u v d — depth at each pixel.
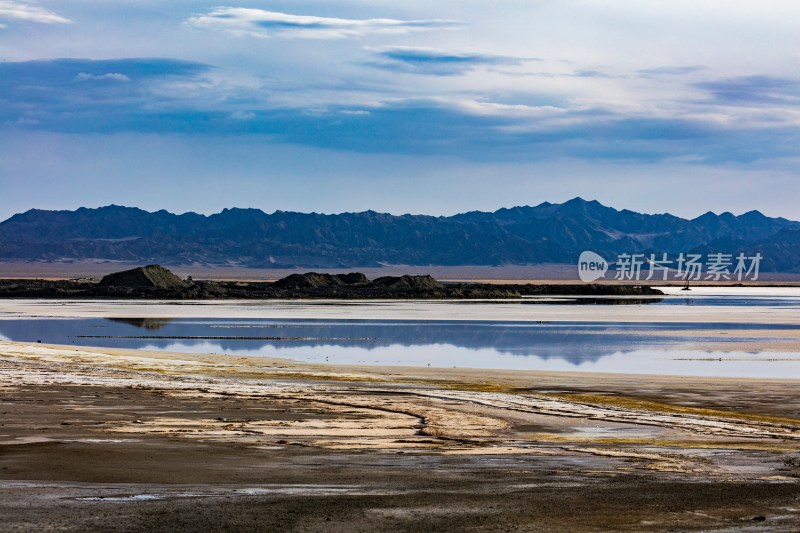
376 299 173.38
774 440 24.72
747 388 38.03
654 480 18.02
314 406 30.95
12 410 28.48
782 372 46.09
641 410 31.00
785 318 98.62
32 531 12.88
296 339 69.19
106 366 45.78
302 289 191.38
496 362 52.19
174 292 168.62
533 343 65.81
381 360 53.28
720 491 16.73
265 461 20.12
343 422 27.25
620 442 24.08
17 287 175.75
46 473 18.20
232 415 28.36
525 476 18.42
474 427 26.78
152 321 92.00
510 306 137.88
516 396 34.69
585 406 31.78
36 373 40.91
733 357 54.72
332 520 13.88
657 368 48.47
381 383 39.38
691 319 97.25
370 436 24.69
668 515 14.57
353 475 18.41
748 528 13.73
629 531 13.50
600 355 56.38
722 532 13.49
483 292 189.00
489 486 17.14
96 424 25.81
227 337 71.06
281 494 16.06
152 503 15.00
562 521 14.07
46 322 89.69
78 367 44.66
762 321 92.62
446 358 54.62
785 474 19.06
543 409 30.84
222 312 113.19
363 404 31.61
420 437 24.64
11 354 50.38
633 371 46.84
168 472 18.52
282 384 38.38
